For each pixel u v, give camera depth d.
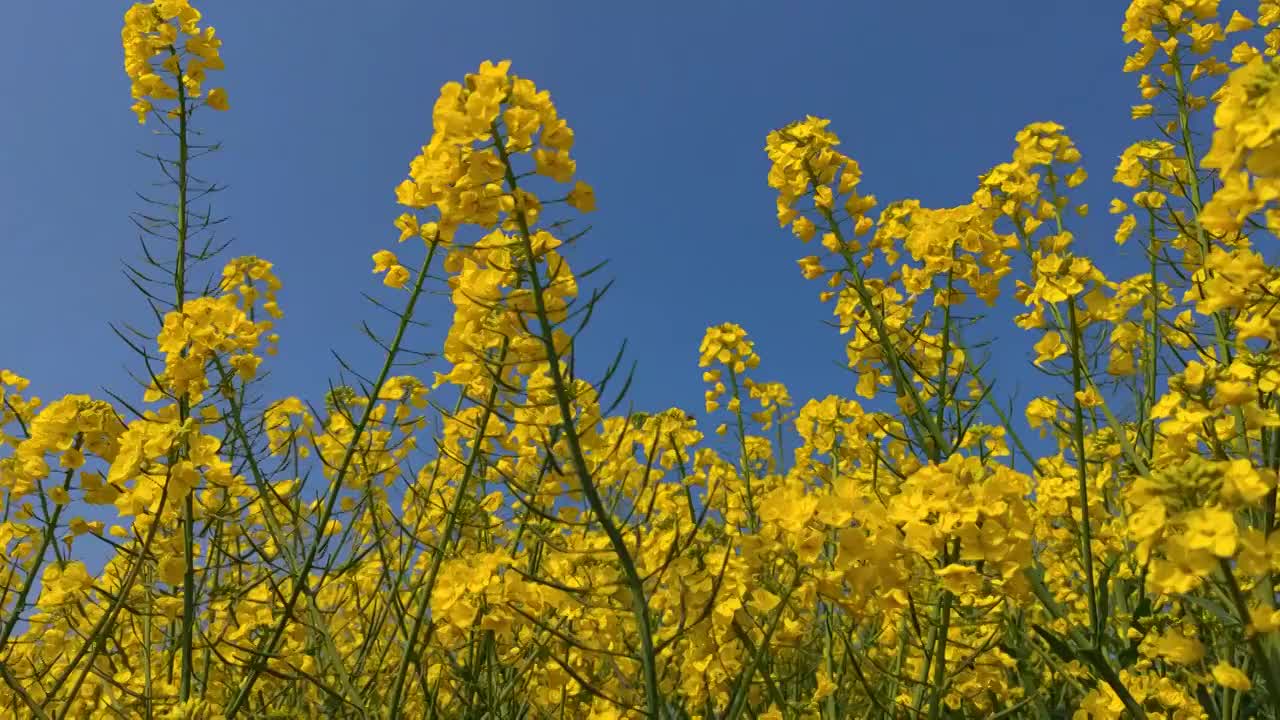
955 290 0.67
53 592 0.55
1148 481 0.33
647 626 0.39
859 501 0.41
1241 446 0.52
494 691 0.56
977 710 0.62
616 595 0.47
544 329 0.39
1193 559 0.31
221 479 0.53
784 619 0.49
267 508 0.58
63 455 0.53
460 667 0.57
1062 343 0.63
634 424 0.77
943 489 0.40
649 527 0.57
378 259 0.54
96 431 0.54
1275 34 0.72
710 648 0.47
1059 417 0.72
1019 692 0.64
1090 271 0.59
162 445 0.50
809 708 0.55
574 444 0.39
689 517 0.69
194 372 0.56
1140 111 0.71
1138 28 0.72
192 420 0.51
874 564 0.41
